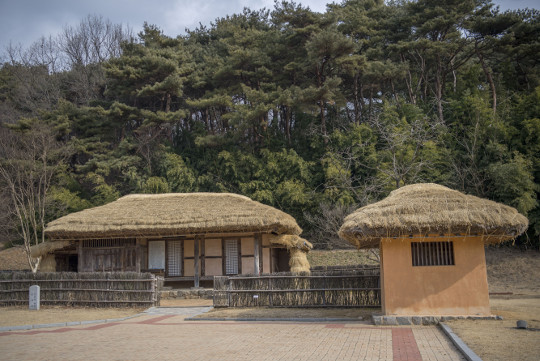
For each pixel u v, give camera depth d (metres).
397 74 32.88
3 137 32.78
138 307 15.83
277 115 38.44
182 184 33.19
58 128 33.84
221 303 14.98
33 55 48.34
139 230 19.03
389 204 11.44
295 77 36.22
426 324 10.70
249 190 32.31
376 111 33.88
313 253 28.58
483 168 27.27
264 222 18.48
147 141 34.91
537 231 25.17
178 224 18.88
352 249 28.86
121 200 22.38
